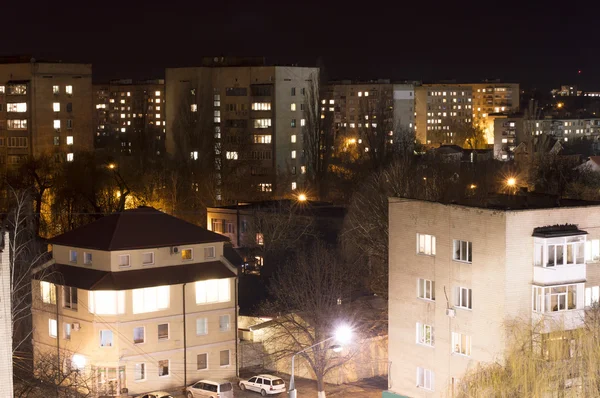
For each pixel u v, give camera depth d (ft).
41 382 185.68
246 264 329.93
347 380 246.88
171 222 248.52
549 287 181.88
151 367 235.61
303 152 573.33
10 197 390.83
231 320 248.32
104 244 235.61
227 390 229.04
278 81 558.97
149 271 238.27
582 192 410.93
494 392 157.89
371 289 271.69
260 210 358.23
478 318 188.14
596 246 189.47
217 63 578.66
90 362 231.50
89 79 560.61
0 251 123.24
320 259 263.90
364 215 290.56
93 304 231.09
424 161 460.96
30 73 543.80
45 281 238.27
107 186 435.94
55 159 484.74
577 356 152.66
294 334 247.09
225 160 506.07
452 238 193.26
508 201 211.82
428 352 201.36
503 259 181.16
